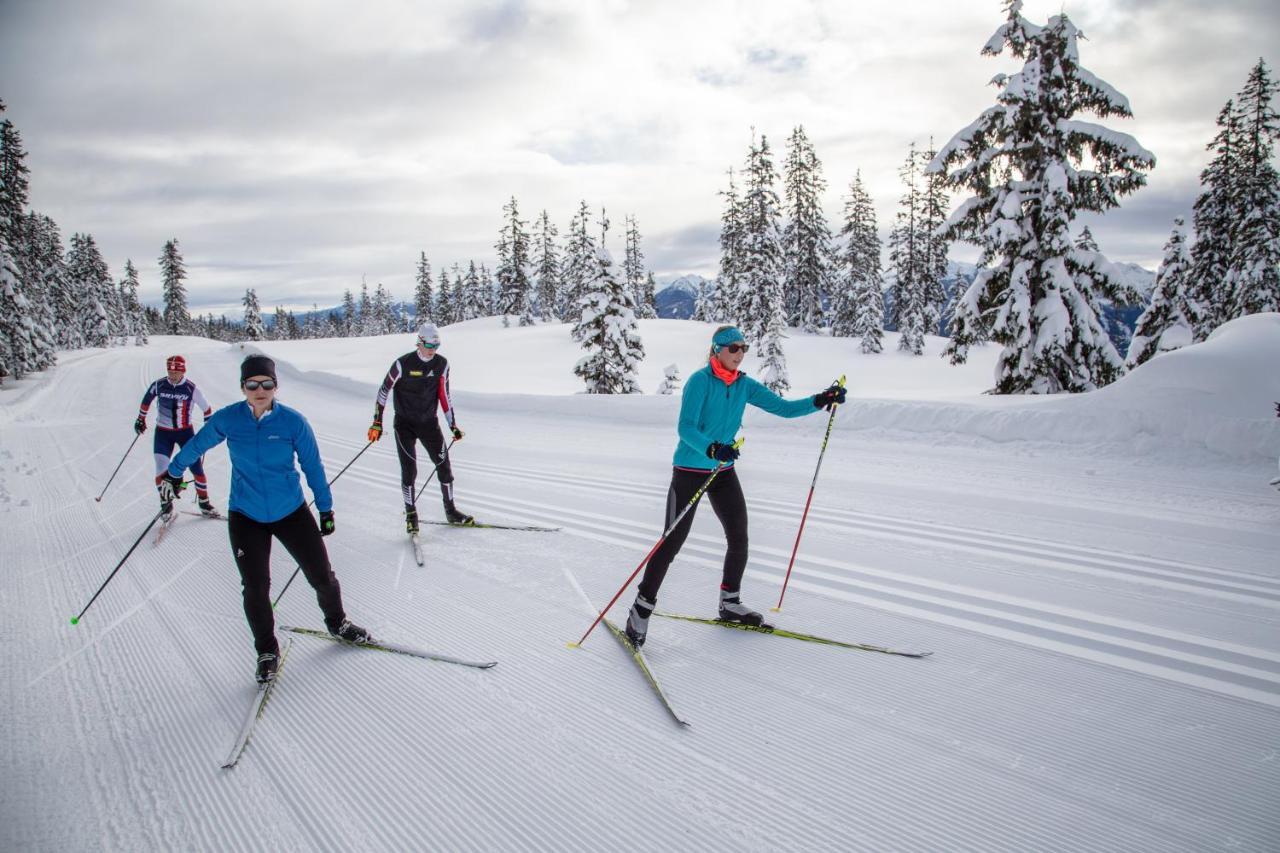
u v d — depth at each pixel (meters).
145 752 2.67
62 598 4.28
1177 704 2.81
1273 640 3.33
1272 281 19.50
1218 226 21.34
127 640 3.68
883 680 3.07
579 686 3.11
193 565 4.89
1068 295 12.50
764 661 3.29
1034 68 12.02
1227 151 20.61
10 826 2.26
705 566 4.68
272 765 2.58
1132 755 2.49
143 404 6.09
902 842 2.09
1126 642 3.36
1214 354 8.02
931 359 33.06
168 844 2.17
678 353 33.84
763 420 10.57
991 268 13.44
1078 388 12.80
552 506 6.50
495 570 4.70
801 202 41.41
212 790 2.44
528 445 10.27
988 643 3.40
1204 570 4.27
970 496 6.28
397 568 4.79
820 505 6.16
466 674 3.24
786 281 43.34
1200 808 2.21
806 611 3.86
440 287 74.00
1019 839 2.10
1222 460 6.81
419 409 5.48
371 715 2.91
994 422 8.57
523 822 2.23
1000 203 12.66
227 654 3.51
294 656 3.46
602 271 22.42
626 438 10.60
